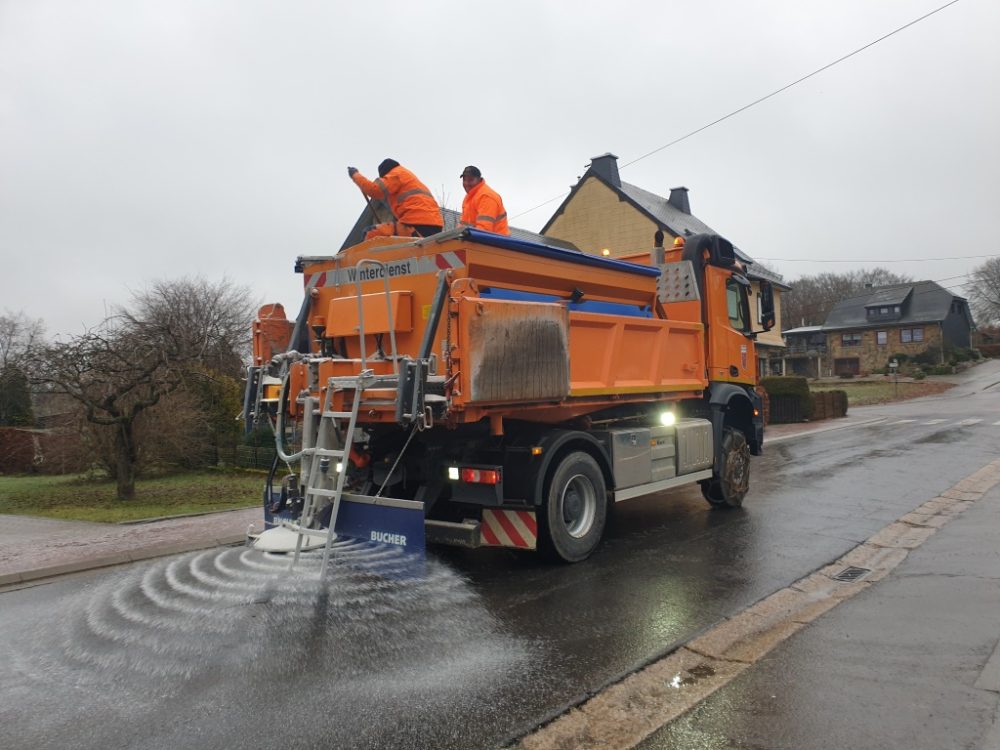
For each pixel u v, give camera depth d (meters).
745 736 3.03
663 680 3.64
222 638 4.36
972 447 13.30
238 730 3.18
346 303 5.96
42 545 6.99
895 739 2.93
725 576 5.51
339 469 4.95
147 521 8.41
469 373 4.86
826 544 6.44
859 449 13.81
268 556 5.11
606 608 4.79
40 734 3.19
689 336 7.71
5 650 4.25
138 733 3.18
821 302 79.19
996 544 6.03
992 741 2.88
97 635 4.47
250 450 13.52
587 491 6.13
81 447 12.07
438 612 4.77
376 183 6.94
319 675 3.77
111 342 10.88
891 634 4.10
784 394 23.11
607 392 6.43
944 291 55.16
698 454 7.59
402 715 3.30
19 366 11.12
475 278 5.39
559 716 3.28
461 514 5.93
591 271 6.48
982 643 3.88
